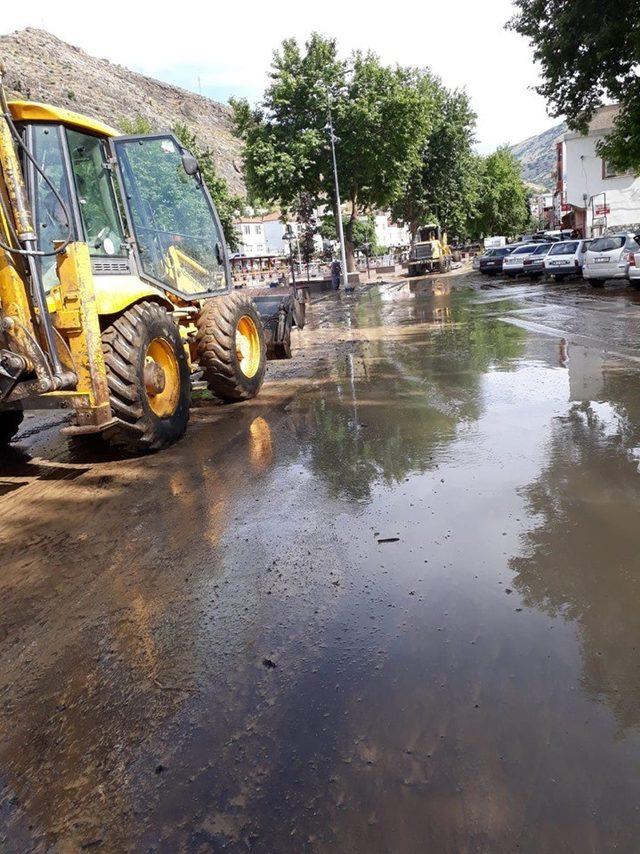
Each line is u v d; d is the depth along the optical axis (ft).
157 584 10.89
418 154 135.44
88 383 16.66
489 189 235.81
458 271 155.84
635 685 7.35
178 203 23.36
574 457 15.19
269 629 9.16
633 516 11.75
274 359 38.29
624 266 63.98
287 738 6.98
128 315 18.19
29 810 6.38
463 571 10.30
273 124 123.24
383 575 10.43
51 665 8.82
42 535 13.52
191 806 6.23
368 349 39.17
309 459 17.17
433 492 13.83
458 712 7.14
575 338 34.35
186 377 20.81
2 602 10.75
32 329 16.14
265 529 12.76
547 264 81.71
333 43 118.83
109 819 6.18
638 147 60.13
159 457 18.84
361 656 8.31
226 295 25.72
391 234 421.59
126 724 7.47
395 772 6.39
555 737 6.67
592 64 57.11
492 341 36.32
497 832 5.65
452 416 20.21
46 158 17.13
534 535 11.34
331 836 5.75
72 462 19.07
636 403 19.71
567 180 147.95
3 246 14.97
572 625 8.60
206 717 7.45
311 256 180.75
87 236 18.60
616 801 5.87
